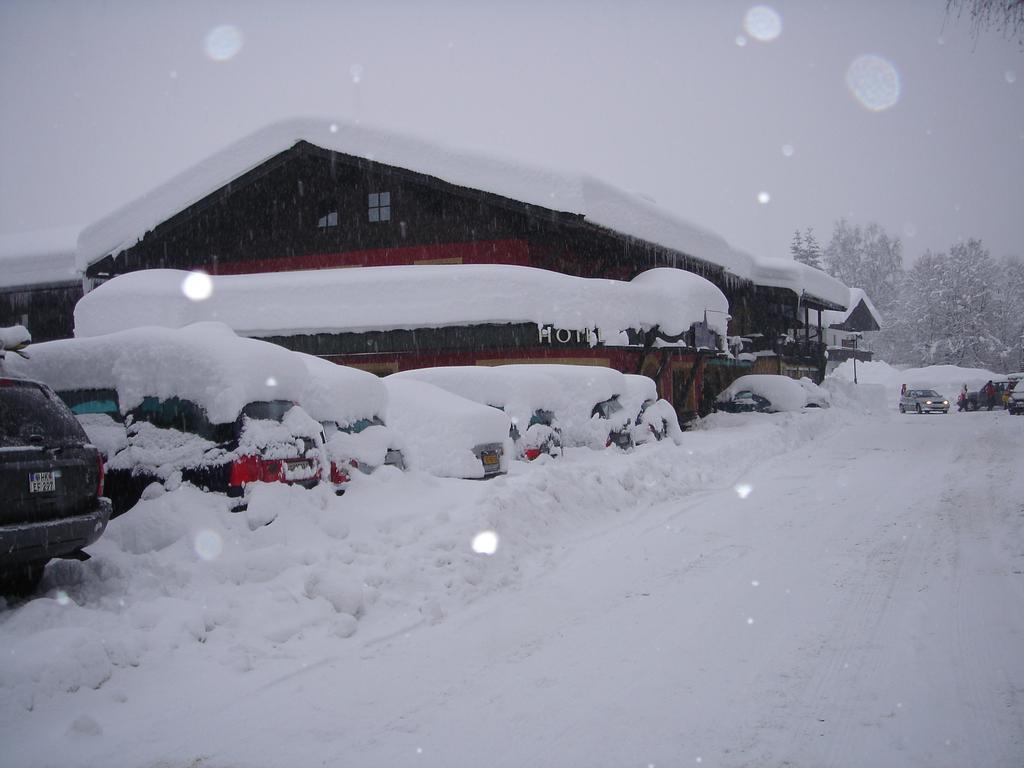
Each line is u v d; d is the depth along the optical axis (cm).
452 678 512
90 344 825
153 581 636
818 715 446
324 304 2106
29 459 578
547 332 1997
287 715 459
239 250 2486
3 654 487
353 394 981
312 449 823
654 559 830
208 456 751
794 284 3606
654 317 2344
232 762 403
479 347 2041
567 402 1509
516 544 852
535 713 457
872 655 537
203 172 2372
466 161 2169
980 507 1086
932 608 636
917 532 938
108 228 2469
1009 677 493
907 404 4238
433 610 637
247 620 598
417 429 1154
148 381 790
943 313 7544
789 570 773
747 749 408
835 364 6719
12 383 602
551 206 2092
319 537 754
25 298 2853
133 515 713
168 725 446
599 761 398
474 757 404
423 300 2048
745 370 3719
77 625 554
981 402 4469
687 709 458
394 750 414
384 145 2222
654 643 572
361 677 516
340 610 634
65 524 589
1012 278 8119
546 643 577
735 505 1163
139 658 527
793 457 1852
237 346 793
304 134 2273
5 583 609
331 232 2398
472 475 1114
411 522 858
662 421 1755
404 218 2322
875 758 396
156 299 2094
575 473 1102
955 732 421
